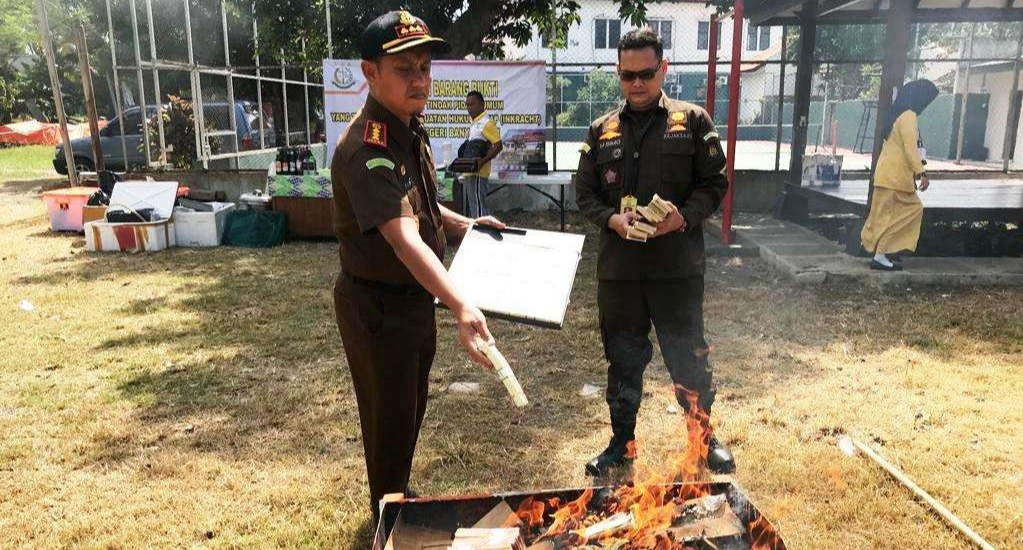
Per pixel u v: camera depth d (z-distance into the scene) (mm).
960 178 12328
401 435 2717
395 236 2252
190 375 4777
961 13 9656
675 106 3254
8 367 4926
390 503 2176
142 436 3922
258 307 6352
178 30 16234
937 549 2855
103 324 5883
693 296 3342
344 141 2410
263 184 11242
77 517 3162
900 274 6797
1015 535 2936
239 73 14898
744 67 23547
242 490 3381
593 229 9945
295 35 14039
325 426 4035
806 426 3916
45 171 18906
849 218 10266
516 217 10820
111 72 17969
